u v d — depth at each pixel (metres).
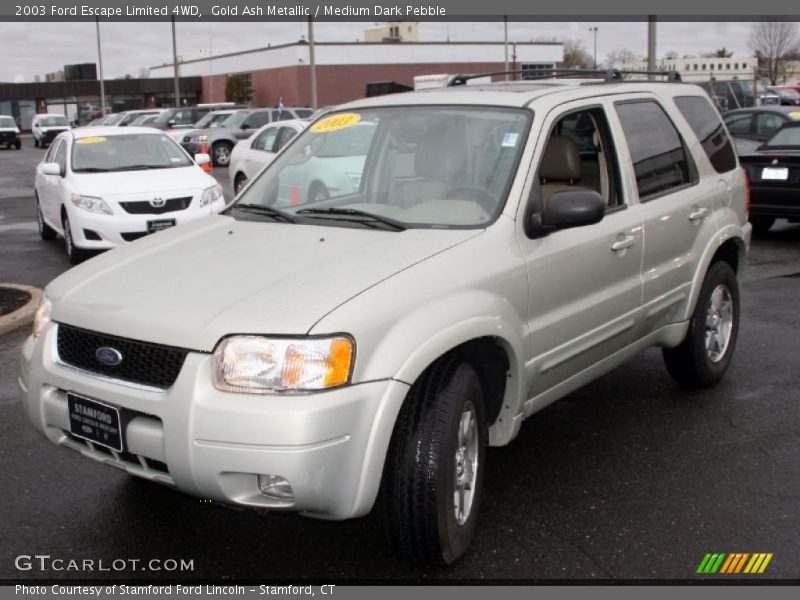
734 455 4.76
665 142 5.26
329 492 3.16
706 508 4.16
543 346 4.08
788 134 11.94
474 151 4.30
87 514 4.19
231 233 4.22
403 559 3.71
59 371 3.61
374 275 3.47
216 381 3.19
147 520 4.13
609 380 6.04
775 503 4.20
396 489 3.44
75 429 3.56
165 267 3.83
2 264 11.16
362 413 3.20
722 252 5.87
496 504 4.23
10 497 4.36
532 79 5.83
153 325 3.36
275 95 61.97
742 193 5.96
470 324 3.54
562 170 4.64
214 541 3.94
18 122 69.25
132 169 11.34
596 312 4.43
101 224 10.38
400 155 4.48
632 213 4.75
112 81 69.94
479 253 3.77
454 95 4.69
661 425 5.20
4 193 21.31
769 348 6.69
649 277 4.88
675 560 3.71
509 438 4.04
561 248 4.16
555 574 3.62
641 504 4.21
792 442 4.92
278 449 3.07
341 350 3.17
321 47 59.03
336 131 4.83
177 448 3.19
